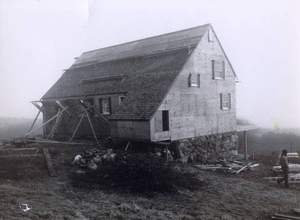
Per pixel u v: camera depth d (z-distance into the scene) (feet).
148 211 29.14
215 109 70.23
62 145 62.03
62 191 34.45
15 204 26.96
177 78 58.85
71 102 79.71
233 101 76.84
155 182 37.27
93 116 73.87
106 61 85.35
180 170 48.85
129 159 41.60
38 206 27.17
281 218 29.76
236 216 30.58
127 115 56.95
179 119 59.21
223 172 56.75
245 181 49.32
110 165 43.45
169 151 56.44
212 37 69.97
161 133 54.70
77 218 25.00
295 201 37.93
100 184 38.55
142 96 59.47
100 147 58.90
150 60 71.87
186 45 66.18
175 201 34.12
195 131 63.52
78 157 47.78
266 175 55.47
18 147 58.75
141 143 56.49
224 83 73.67
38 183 36.83
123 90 66.28
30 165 44.50
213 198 36.96
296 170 55.98
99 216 26.45
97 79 78.02
